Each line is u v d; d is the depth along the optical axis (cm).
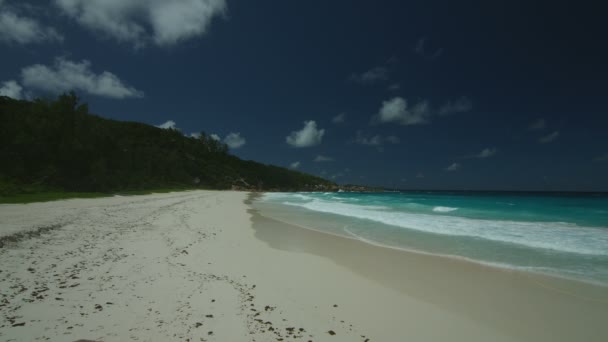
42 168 2916
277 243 1166
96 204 1948
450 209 2542
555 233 1352
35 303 509
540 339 484
